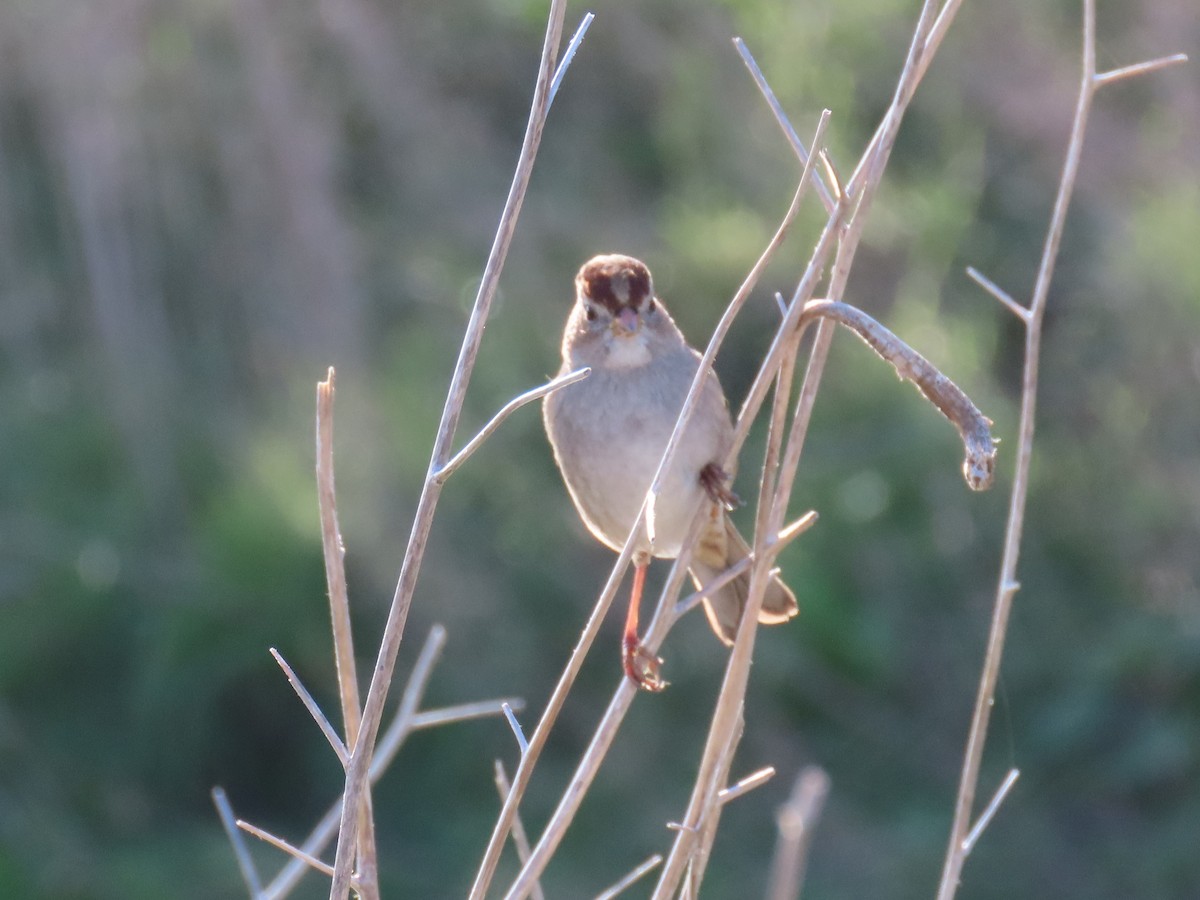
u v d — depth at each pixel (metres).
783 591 6.34
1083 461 14.38
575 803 4.74
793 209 4.64
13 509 13.54
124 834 12.93
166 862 12.66
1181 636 13.56
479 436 4.42
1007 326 15.10
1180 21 14.95
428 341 13.96
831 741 13.38
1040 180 15.16
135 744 13.25
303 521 13.20
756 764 13.25
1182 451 14.28
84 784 13.05
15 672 13.27
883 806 13.20
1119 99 15.09
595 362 6.18
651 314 6.21
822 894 12.48
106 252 13.99
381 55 14.88
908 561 13.88
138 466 13.77
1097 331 14.53
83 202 13.91
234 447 13.82
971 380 14.09
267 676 13.34
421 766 13.25
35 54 13.91
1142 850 12.70
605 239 14.63
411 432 13.50
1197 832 12.70
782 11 14.80
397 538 13.32
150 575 13.46
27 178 14.12
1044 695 13.70
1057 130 14.95
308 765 13.46
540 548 13.52
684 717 13.42
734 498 5.91
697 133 14.73
